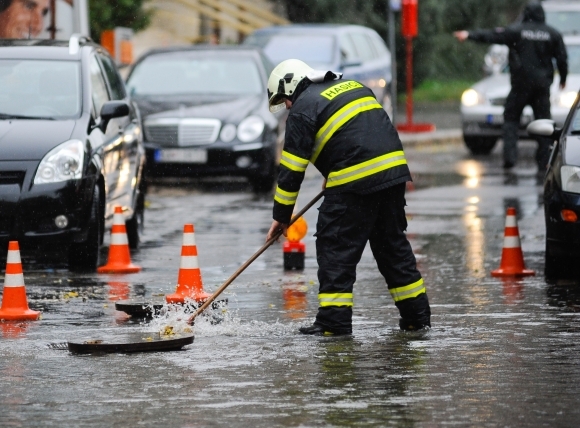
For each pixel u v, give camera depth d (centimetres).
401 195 1538
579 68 4197
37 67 2331
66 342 1502
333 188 1512
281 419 1127
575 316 1658
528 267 2142
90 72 2361
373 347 1447
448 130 5394
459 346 1451
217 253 2345
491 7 7912
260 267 2175
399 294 1559
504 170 3906
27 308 1692
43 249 2434
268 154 3434
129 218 2423
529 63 3619
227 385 1260
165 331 1524
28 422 1130
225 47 3775
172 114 3444
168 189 3572
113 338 1497
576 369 1327
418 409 1160
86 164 2134
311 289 1920
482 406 1172
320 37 4372
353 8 6594
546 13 4638
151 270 2153
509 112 3744
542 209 2980
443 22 7369
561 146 2030
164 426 1109
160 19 5584
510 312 1692
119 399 1208
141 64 3703
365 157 1500
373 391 1229
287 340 1496
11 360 1397
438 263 2198
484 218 2827
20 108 2247
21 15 3156
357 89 1527
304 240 2538
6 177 2094
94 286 1969
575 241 1941
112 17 4822
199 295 1795
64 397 1219
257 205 3161
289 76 1536
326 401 1191
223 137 3422
